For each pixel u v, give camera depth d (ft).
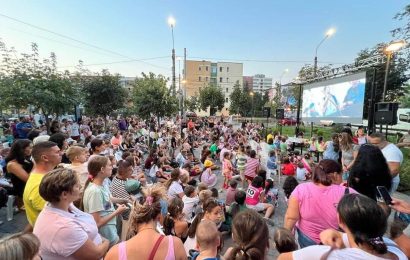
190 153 39.24
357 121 39.45
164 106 56.49
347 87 41.45
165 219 11.80
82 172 11.05
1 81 34.22
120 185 13.34
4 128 45.19
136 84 59.93
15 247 4.20
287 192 18.90
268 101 165.78
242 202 15.49
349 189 7.59
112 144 35.27
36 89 34.60
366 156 9.07
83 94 49.90
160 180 26.21
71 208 6.80
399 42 25.89
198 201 16.07
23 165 12.90
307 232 7.58
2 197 14.79
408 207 7.16
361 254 4.16
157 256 5.62
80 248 5.98
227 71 255.70
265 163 32.37
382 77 59.00
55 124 34.76
